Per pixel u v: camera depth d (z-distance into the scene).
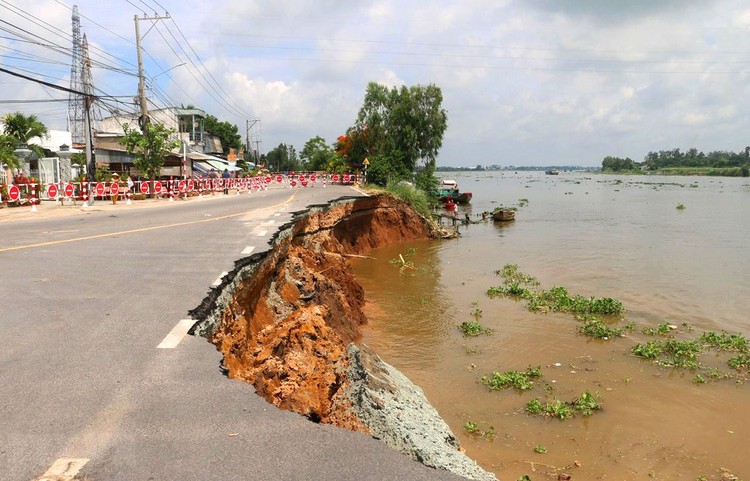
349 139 62.09
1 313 6.80
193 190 33.38
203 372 5.03
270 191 39.97
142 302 7.33
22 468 3.46
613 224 43.16
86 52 33.50
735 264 25.12
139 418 4.14
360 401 5.33
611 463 8.38
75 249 11.64
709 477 8.05
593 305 17.14
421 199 38.81
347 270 18.25
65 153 41.91
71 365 5.13
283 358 6.70
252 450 3.78
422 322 15.78
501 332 14.87
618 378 11.70
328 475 3.52
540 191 101.69
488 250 30.14
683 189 101.06
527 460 8.42
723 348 13.56
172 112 56.00
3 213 21.31
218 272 9.27
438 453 4.79
